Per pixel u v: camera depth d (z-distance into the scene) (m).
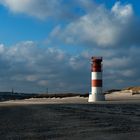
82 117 26.34
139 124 20.84
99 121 22.94
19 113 32.50
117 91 100.19
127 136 15.98
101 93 68.00
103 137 15.79
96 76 67.75
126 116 27.06
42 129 19.48
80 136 16.28
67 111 33.88
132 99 74.88
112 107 40.84
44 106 45.53
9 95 139.25
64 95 105.81
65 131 18.31
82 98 88.94
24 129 19.70
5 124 22.53
